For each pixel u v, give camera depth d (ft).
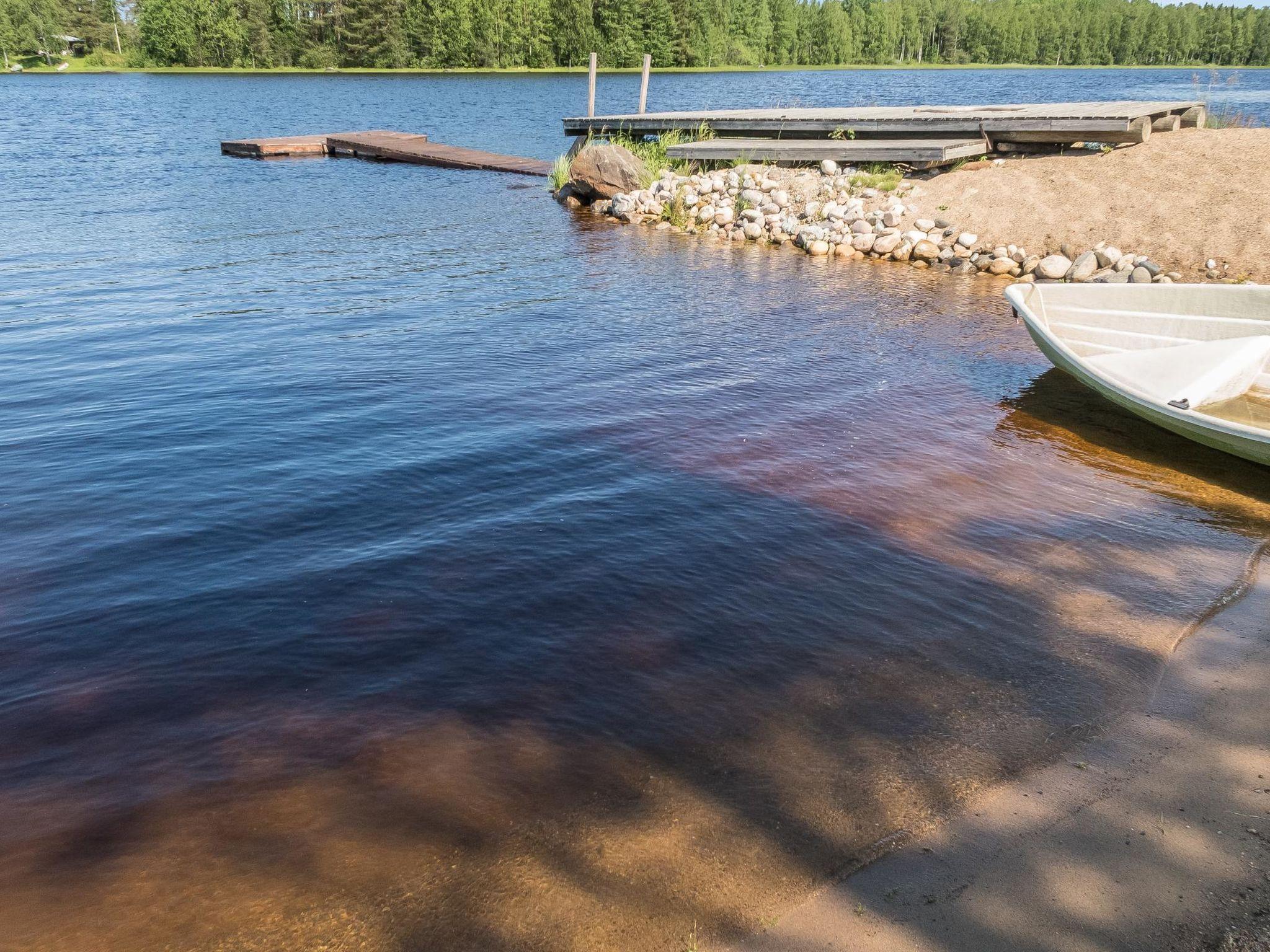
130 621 15.15
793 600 15.87
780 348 31.01
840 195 51.19
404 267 43.55
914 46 414.41
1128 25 388.57
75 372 27.81
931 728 12.46
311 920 9.34
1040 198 45.32
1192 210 40.45
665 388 26.94
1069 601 15.88
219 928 9.25
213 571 16.78
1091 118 47.19
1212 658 14.19
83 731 12.46
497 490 20.20
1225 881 9.85
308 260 44.73
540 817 10.80
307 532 18.28
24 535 17.99
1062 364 25.85
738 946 9.00
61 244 47.26
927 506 19.66
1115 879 9.87
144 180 71.31
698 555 17.40
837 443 23.09
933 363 29.78
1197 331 26.37
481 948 8.99
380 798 11.14
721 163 59.98
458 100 164.55
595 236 51.72
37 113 141.59
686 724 12.57
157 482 20.42
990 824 10.67
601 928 9.21
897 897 9.61
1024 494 20.38
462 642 14.56
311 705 13.01
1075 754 11.93
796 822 10.70
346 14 277.64
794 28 369.30
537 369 28.58
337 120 129.59
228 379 27.40
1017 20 404.57
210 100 171.22
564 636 14.74
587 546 17.71
